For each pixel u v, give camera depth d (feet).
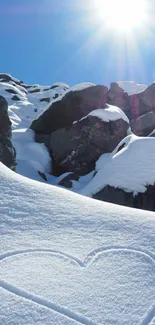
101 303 11.06
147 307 11.01
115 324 10.28
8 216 15.98
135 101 75.72
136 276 12.56
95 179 43.06
